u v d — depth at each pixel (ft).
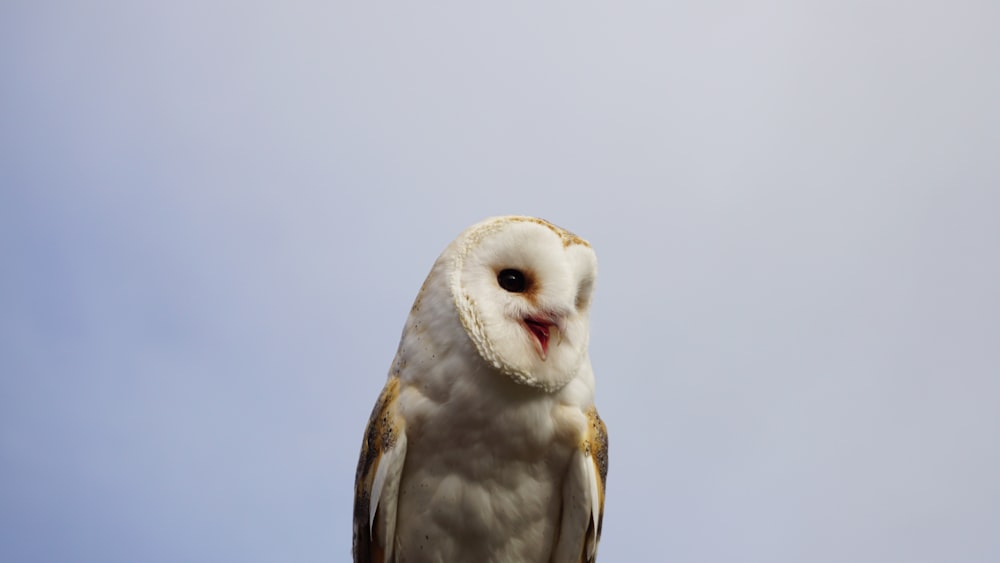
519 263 7.91
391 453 7.88
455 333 7.88
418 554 7.91
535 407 7.88
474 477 7.89
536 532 7.93
